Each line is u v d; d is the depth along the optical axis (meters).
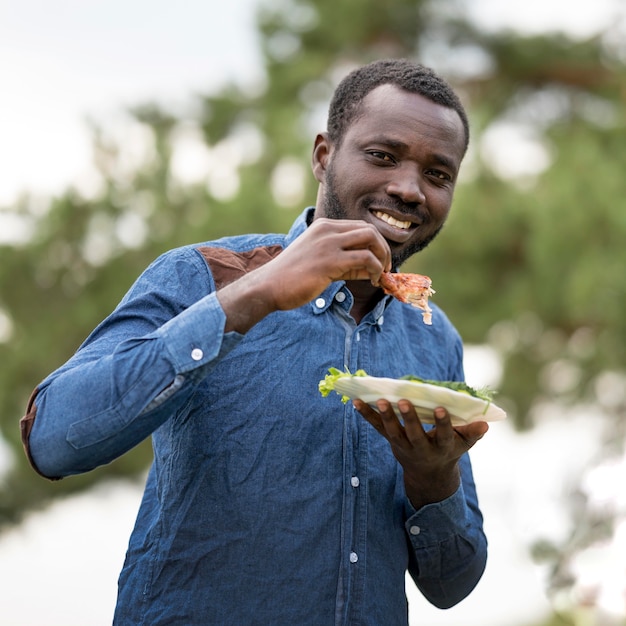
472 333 12.00
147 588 3.31
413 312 3.93
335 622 3.29
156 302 3.41
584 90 14.29
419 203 3.50
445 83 3.66
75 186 13.32
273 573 3.27
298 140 12.94
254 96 14.49
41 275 13.28
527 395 12.77
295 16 14.45
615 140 12.95
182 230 12.84
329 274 3.07
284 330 3.48
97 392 3.08
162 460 3.43
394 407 3.19
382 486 3.49
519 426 12.95
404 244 3.56
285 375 3.41
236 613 3.25
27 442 3.18
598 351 12.27
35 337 13.08
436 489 3.48
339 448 3.40
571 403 12.80
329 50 14.38
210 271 3.53
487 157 12.05
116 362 3.10
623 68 13.84
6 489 14.40
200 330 3.09
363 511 3.40
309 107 14.00
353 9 14.00
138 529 3.46
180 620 3.25
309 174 12.59
